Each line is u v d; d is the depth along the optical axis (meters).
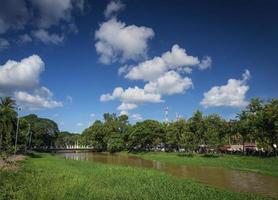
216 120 115.38
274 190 42.91
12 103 106.88
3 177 37.31
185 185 42.66
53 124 181.62
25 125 133.62
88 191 34.22
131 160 110.38
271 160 80.38
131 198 32.38
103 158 123.94
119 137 177.12
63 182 39.25
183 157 110.25
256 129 93.56
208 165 80.44
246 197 35.25
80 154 162.62
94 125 199.88
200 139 117.75
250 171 65.75
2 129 102.06
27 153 128.25
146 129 156.12
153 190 37.69
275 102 90.19
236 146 141.00
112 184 42.47
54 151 193.38
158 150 163.25
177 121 139.00
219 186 46.03
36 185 35.09
